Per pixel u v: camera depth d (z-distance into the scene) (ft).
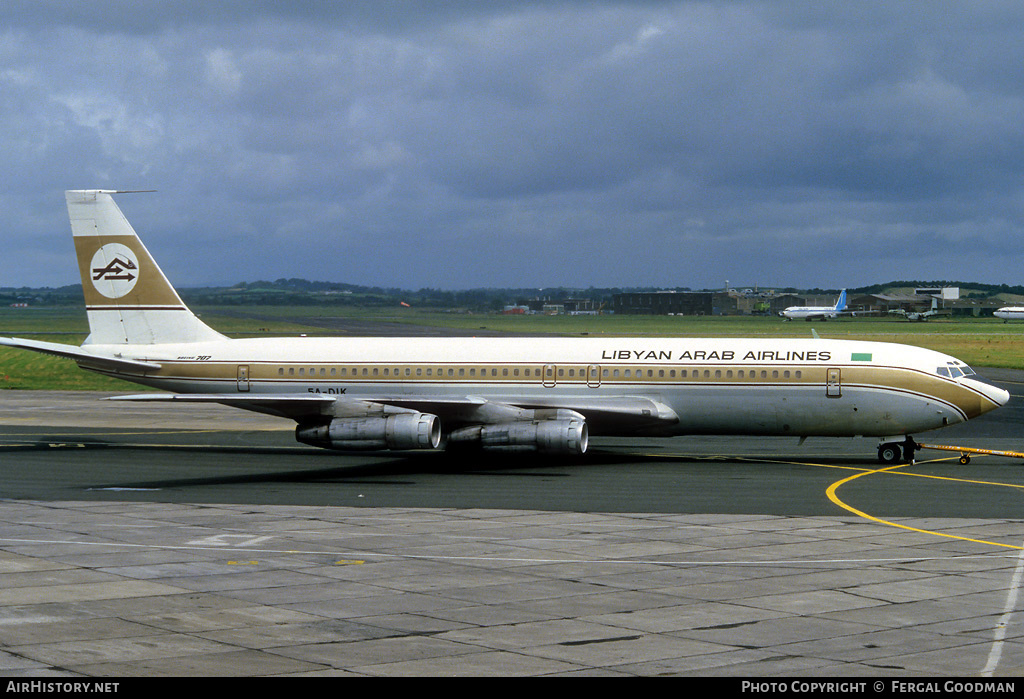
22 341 241.96
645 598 104.53
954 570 116.67
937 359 212.23
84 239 249.14
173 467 211.41
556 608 100.73
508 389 226.17
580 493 175.11
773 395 214.90
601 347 225.15
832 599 104.06
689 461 220.02
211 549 128.47
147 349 246.47
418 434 204.95
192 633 92.12
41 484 186.50
